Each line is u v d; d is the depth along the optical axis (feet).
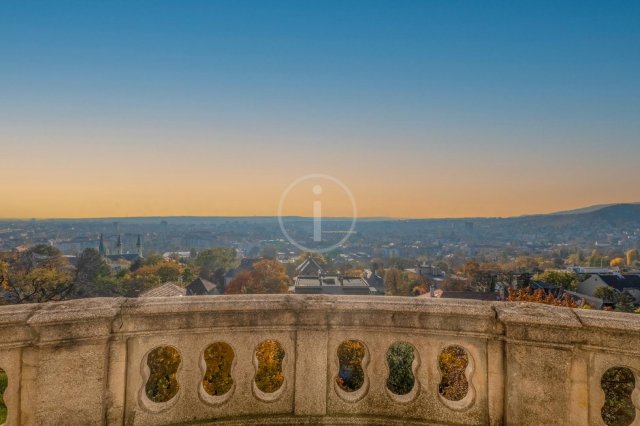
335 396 11.94
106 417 10.94
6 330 10.14
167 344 11.41
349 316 11.93
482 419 11.37
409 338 11.84
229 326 11.63
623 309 155.33
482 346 11.44
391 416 11.82
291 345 11.96
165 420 11.31
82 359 10.71
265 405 11.86
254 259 384.06
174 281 282.97
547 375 10.80
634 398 10.23
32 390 10.36
